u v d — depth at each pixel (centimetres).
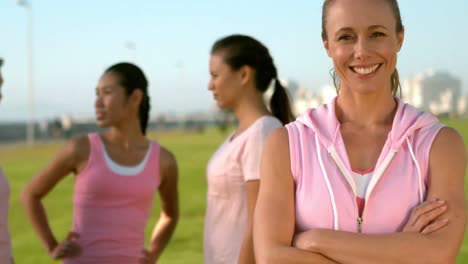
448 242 152
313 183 165
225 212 277
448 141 164
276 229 164
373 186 159
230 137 289
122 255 305
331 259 155
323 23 170
